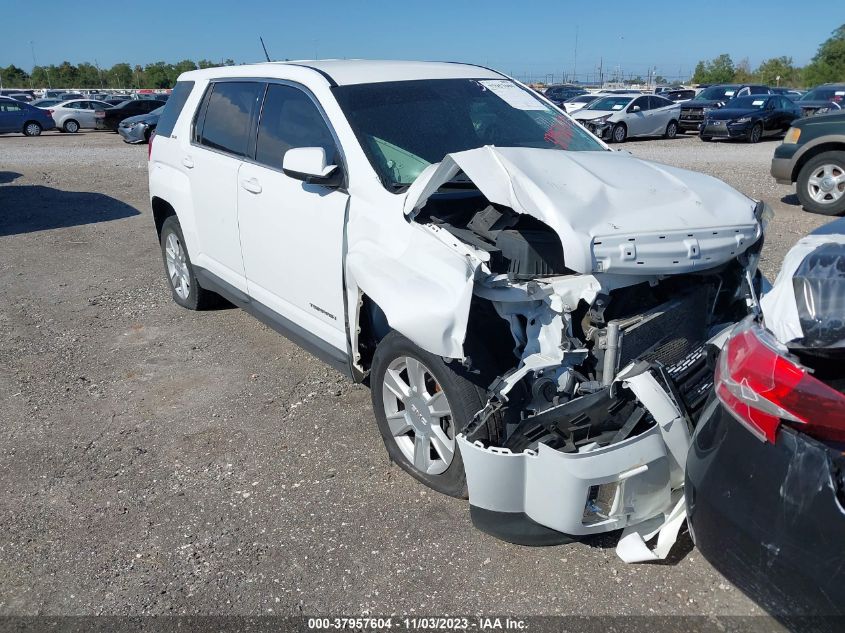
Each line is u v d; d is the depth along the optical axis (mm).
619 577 2818
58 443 3982
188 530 3205
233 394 4504
